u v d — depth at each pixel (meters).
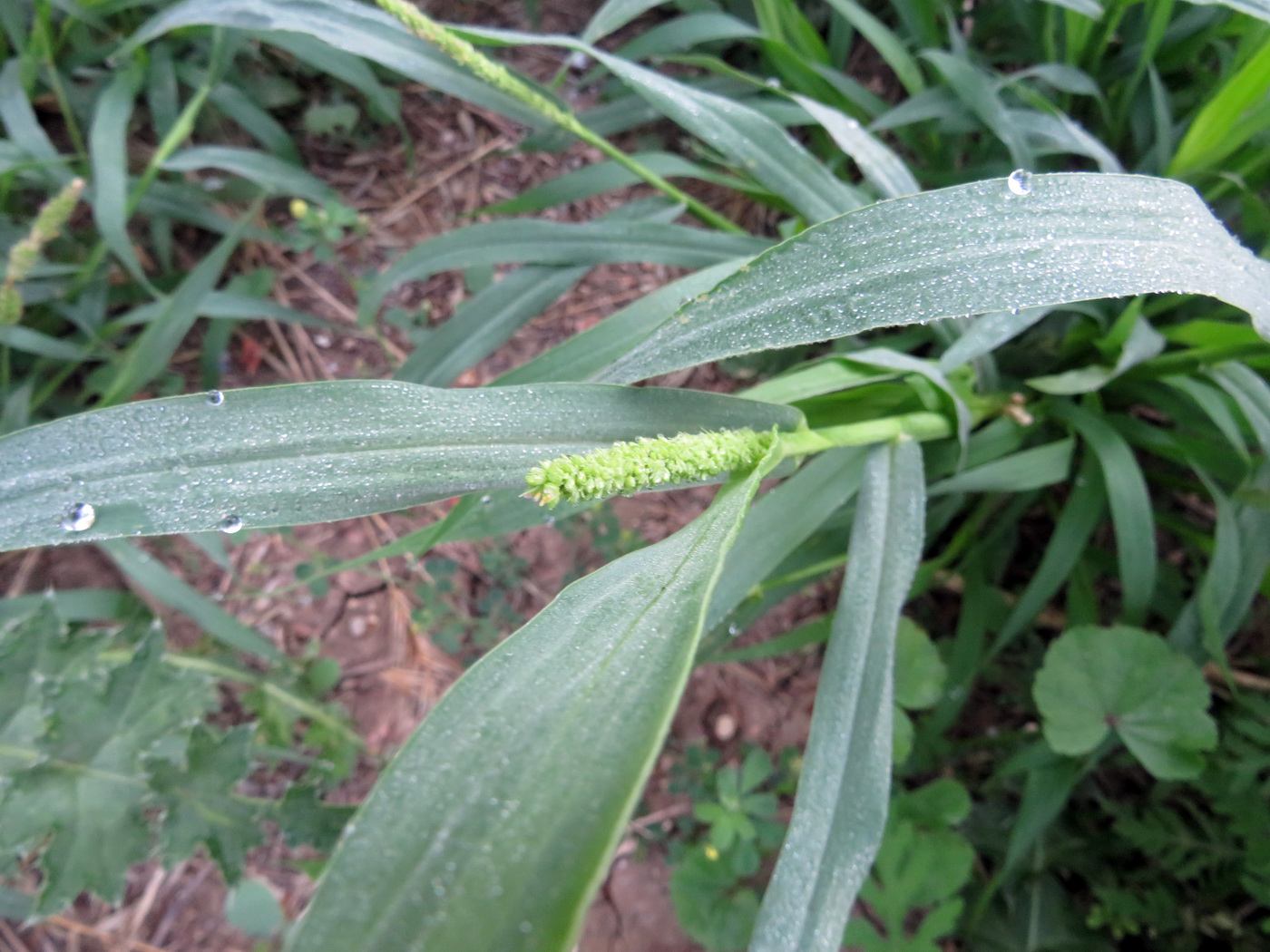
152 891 0.31
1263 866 0.24
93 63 0.34
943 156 0.31
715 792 0.30
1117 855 0.28
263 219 0.37
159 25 0.25
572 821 0.10
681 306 0.17
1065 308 0.26
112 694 0.24
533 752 0.11
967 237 0.16
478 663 0.12
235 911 0.28
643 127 0.38
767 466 0.15
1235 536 0.23
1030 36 0.31
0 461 0.14
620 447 0.14
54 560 0.33
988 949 0.27
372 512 0.16
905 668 0.26
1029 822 0.25
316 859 0.30
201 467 0.15
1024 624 0.26
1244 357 0.23
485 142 0.38
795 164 0.23
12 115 0.29
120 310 0.35
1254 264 0.16
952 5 0.32
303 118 0.37
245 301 0.32
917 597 0.32
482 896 0.10
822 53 0.31
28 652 0.25
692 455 0.14
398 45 0.24
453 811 0.11
